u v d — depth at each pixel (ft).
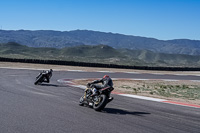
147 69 209.05
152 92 61.05
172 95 57.47
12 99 35.01
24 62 169.58
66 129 21.04
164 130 22.86
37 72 99.19
